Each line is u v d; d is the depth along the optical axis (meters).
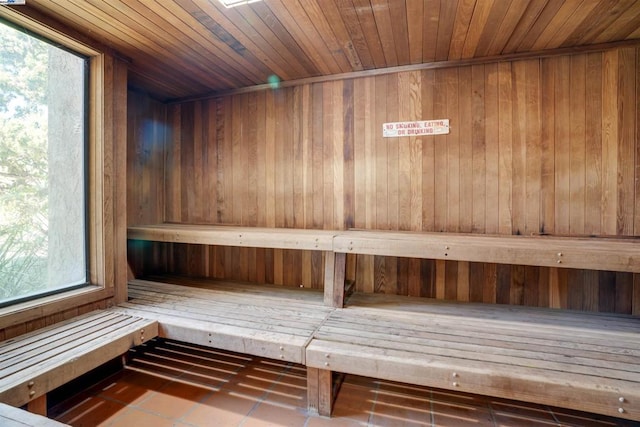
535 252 1.72
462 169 2.33
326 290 2.19
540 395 1.32
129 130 2.81
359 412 1.70
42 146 1.89
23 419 1.05
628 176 2.03
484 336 1.71
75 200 2.05
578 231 2.12
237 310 2.12
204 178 3.02
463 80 2.32
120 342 1.71
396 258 2.47
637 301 2.03
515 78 2.22
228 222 2.95
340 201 2.61
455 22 1.80
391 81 2.46
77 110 2.04
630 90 2.02
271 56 2.25
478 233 2.30
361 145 2.55
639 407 1.22
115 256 2.19
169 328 1.91
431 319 1.95
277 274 2.80
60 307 1.87
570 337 1.69
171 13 1.73
